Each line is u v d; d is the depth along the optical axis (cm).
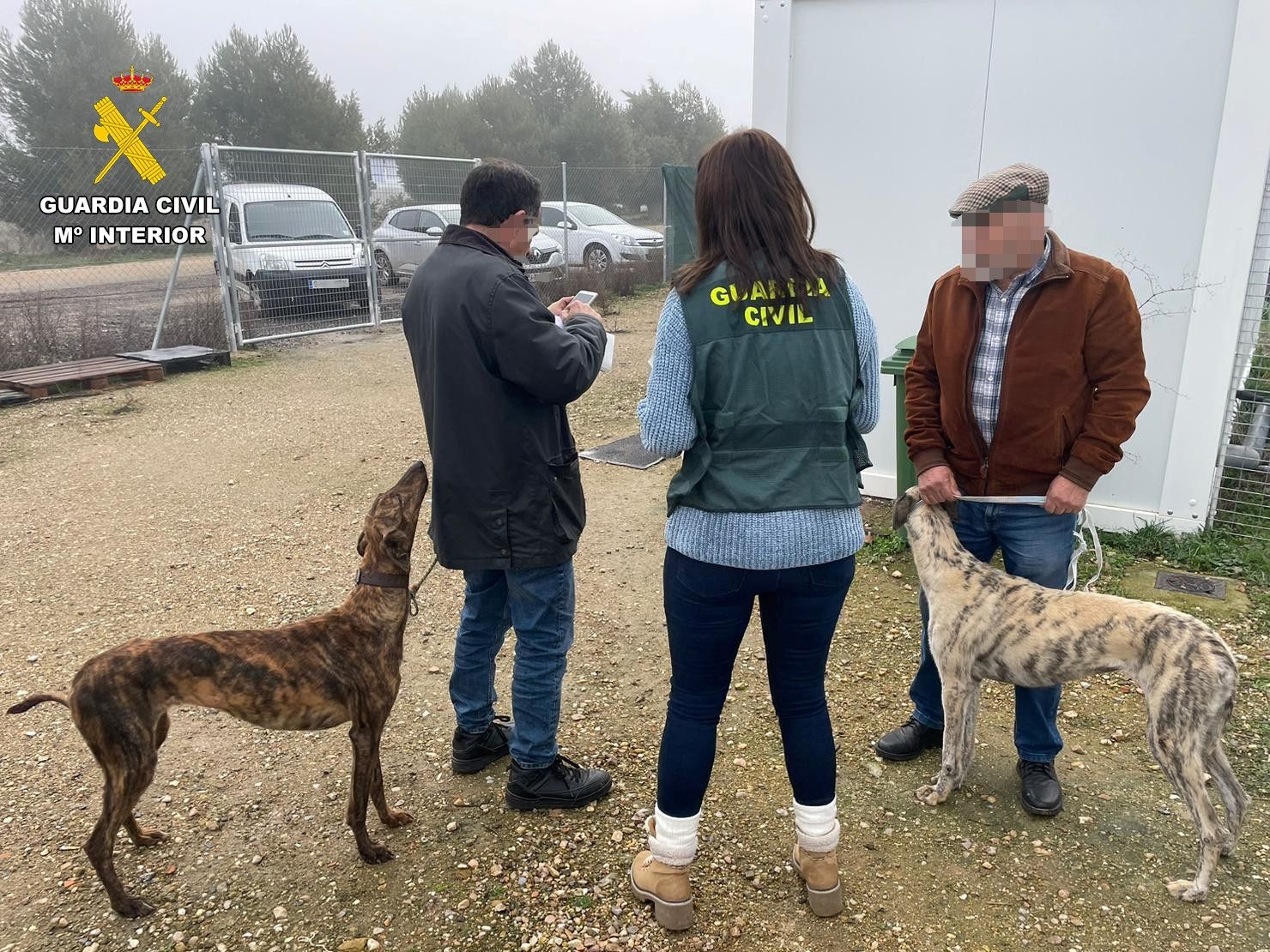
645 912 254
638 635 422
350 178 1293
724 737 340
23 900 263
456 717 356
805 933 246
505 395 255
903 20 498
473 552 268
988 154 495
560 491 270
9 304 1278
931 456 296
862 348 225
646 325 1312
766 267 210
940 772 302
